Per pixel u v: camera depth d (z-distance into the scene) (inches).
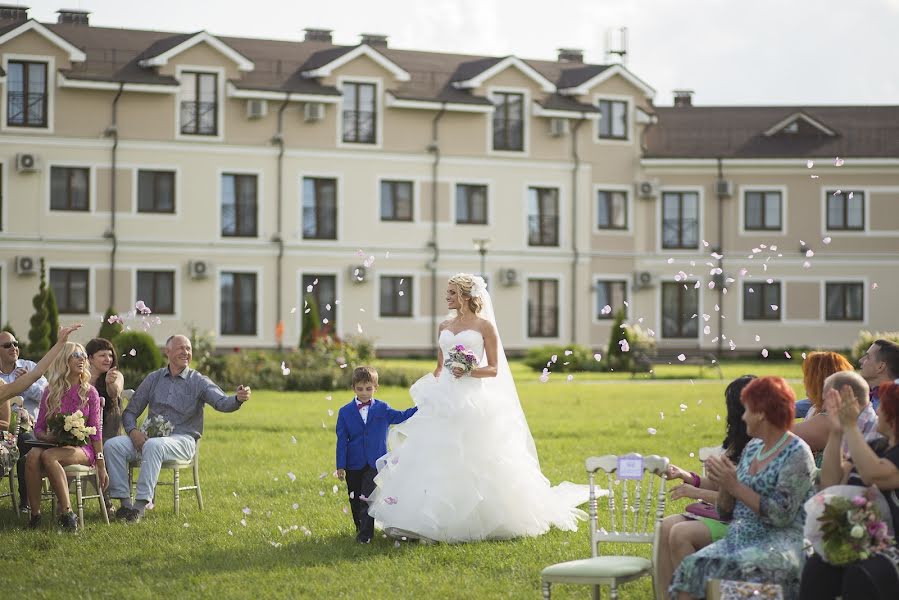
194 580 327.3
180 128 1456.7
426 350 1550.2
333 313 1517.0
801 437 300.5
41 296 1171.3
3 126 1390.3
